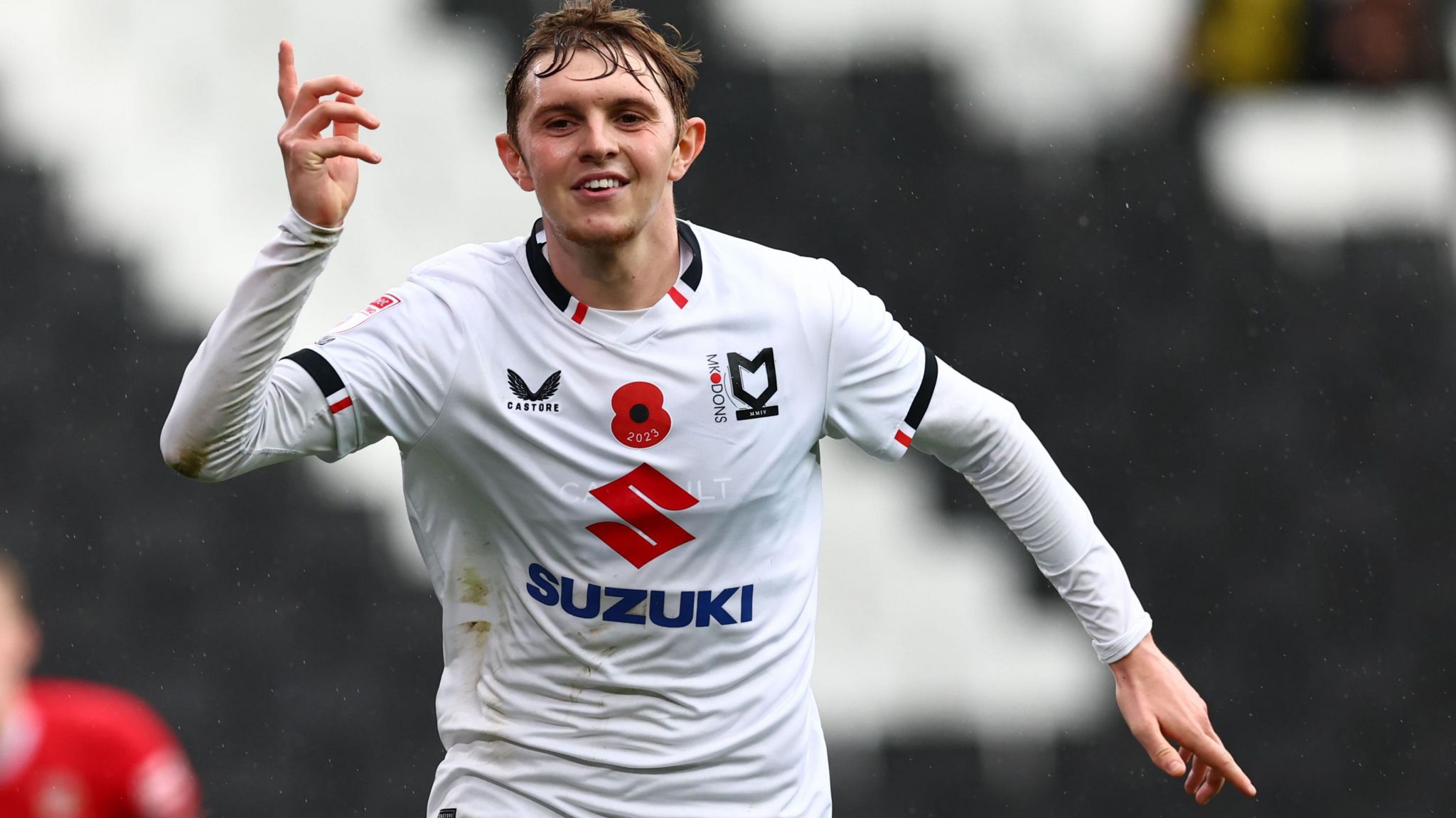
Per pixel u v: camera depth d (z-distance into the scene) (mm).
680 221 10719
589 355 10188
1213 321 40062
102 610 32906
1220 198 41188
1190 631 36781
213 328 9352
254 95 37969
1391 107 42781
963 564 34500
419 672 33125
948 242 40312
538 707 10547
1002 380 39156
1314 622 36719
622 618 10352
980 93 42094
